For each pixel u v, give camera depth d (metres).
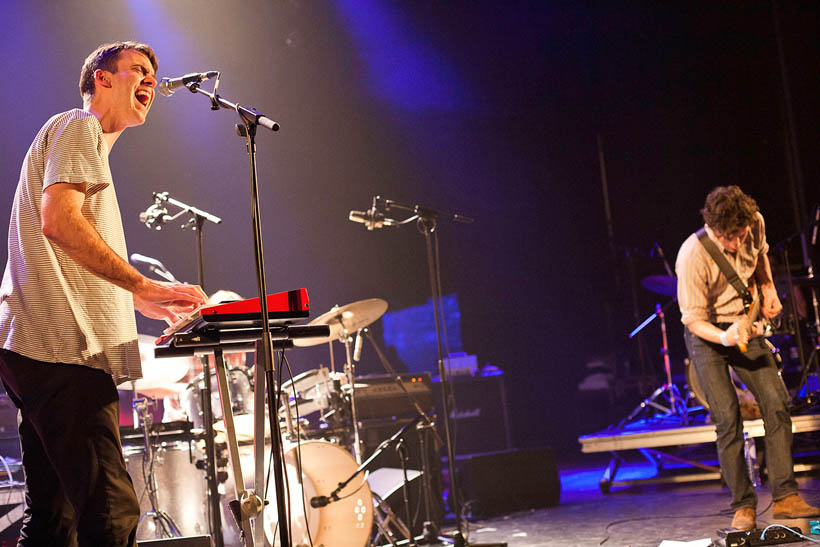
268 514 3.76
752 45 9.36
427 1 9.20
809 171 8.76
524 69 9.85
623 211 9.84
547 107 9.95
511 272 9.91
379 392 5.58
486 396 8.49
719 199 3.77
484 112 9.88
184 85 2.59
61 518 2.27
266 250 9.09
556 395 9.74
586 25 9.83
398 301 9.61
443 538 4.71
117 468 2.13
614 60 9.87
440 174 9.79
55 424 2.10
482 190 9.91
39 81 7.50
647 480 6.07
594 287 9.88
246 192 8.91
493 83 9.81
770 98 9.28
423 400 5.72
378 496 4.45
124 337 2.24
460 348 9.70
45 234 2.07
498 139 9.95
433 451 5.64
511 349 9.80
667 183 9.71
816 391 6.40
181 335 2.26
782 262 7.04
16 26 7.40
